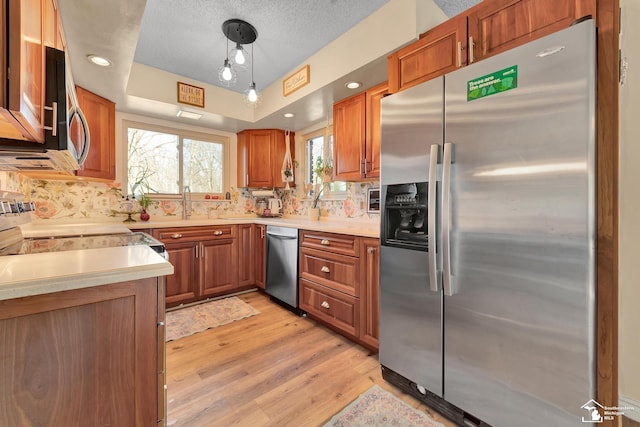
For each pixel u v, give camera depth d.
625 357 1.40
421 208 1.44
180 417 1.38
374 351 1.99
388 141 1.61
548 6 1.18
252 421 1.36
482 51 1.38
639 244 1.36
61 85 0.91
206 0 1.75
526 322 1.09
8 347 0.68
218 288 3.06
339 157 2.56
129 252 1.07
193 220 3.21
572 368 0.99
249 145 3.63
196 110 2.92
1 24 0.59
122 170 2.98
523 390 1.10
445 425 1.33
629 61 1.38
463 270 1.27
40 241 1.43
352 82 2.22
